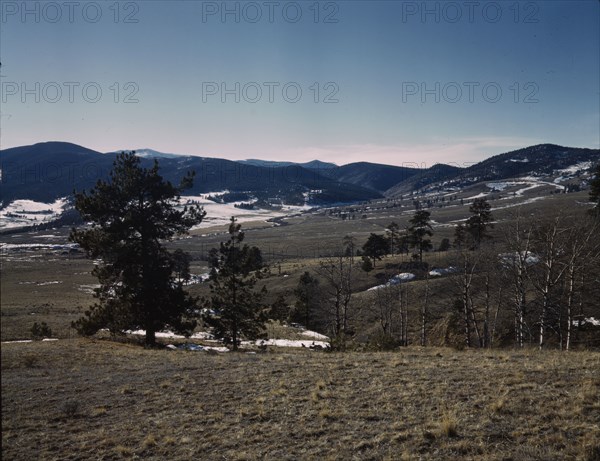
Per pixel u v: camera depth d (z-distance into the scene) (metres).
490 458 8.05
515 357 16.98
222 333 31.16
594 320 33.06
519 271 28.14
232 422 11.11
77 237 28.41
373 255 80.56
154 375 16.33
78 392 14.35
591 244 26.31
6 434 10.98
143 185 28.25
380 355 19.48
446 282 51.78
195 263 137.50
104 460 9.41
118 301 27.59
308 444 9.48
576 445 8.26
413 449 8.77
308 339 41.59
